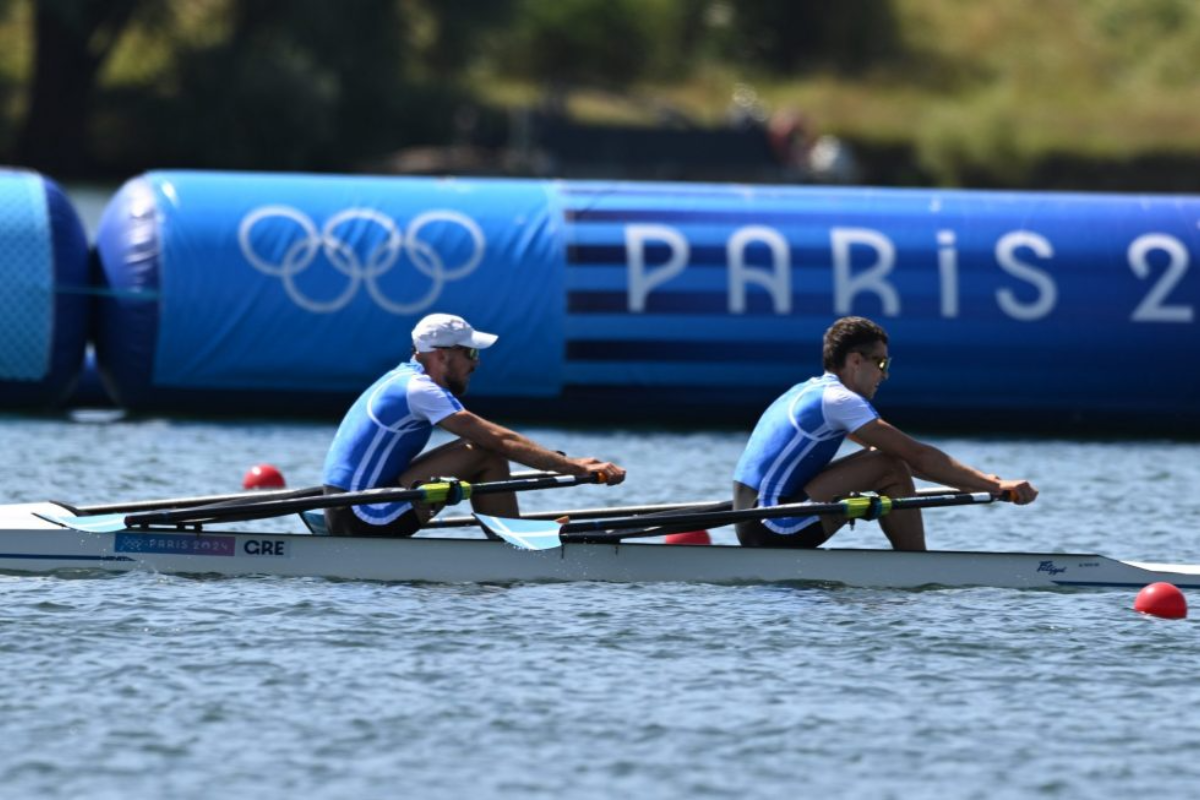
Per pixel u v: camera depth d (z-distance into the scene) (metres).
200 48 198.00
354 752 29.31
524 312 67.81
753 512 40.22
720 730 30.70
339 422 69.31
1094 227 70.56
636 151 189.75
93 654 34.16
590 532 41.66
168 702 31.55
